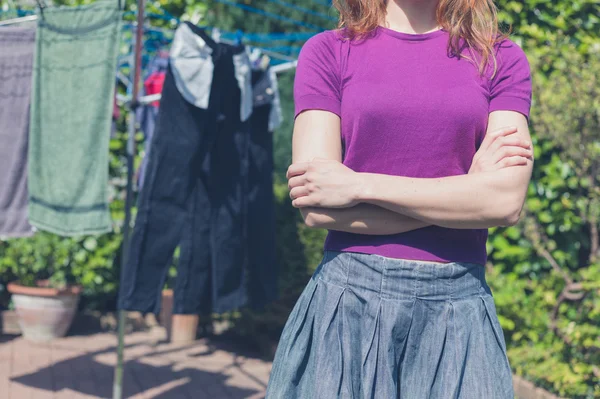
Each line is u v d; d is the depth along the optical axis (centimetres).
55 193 418
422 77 169
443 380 163
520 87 174
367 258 167
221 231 451
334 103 176
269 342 643
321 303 171
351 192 164
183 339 666
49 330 646
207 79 426
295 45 680
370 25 176
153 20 656
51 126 420
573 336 482
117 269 688
